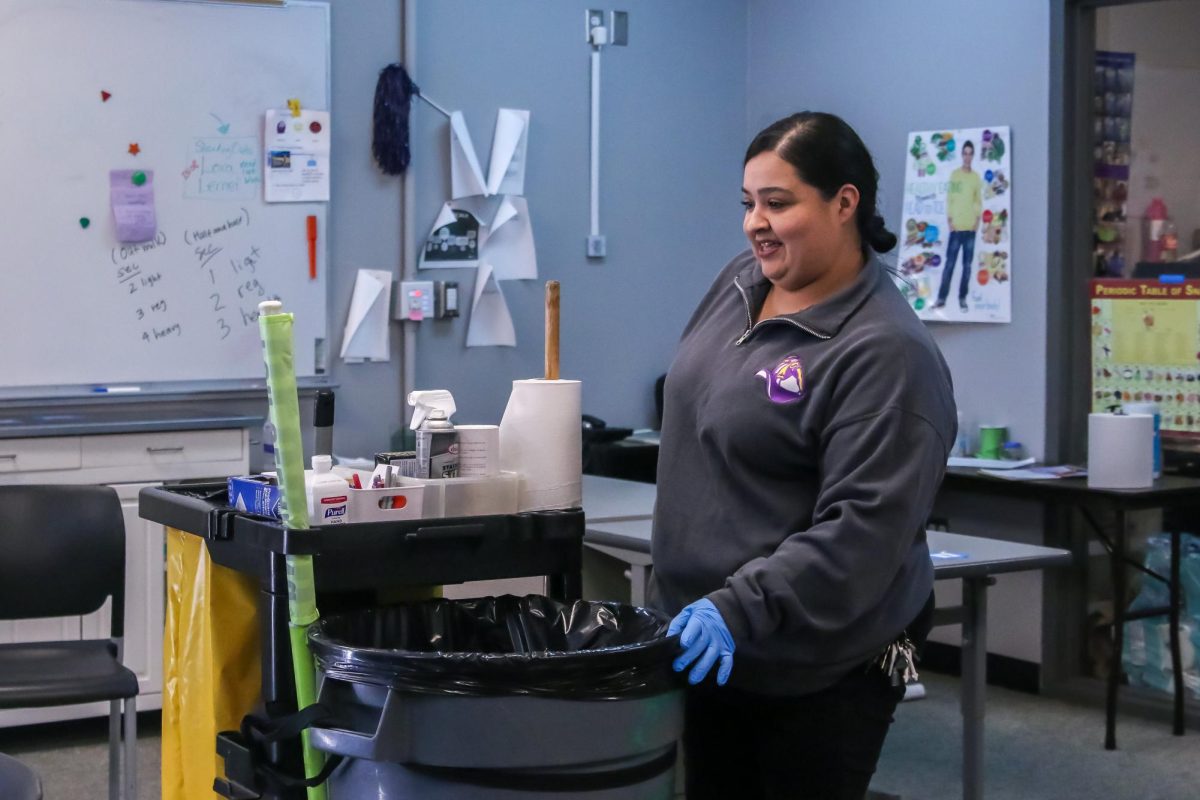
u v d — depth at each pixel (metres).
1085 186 4.47
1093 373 4.43
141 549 3.85
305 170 4.43
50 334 4.13
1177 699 4.06
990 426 4.60
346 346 4.57
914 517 1.70
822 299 1.83
